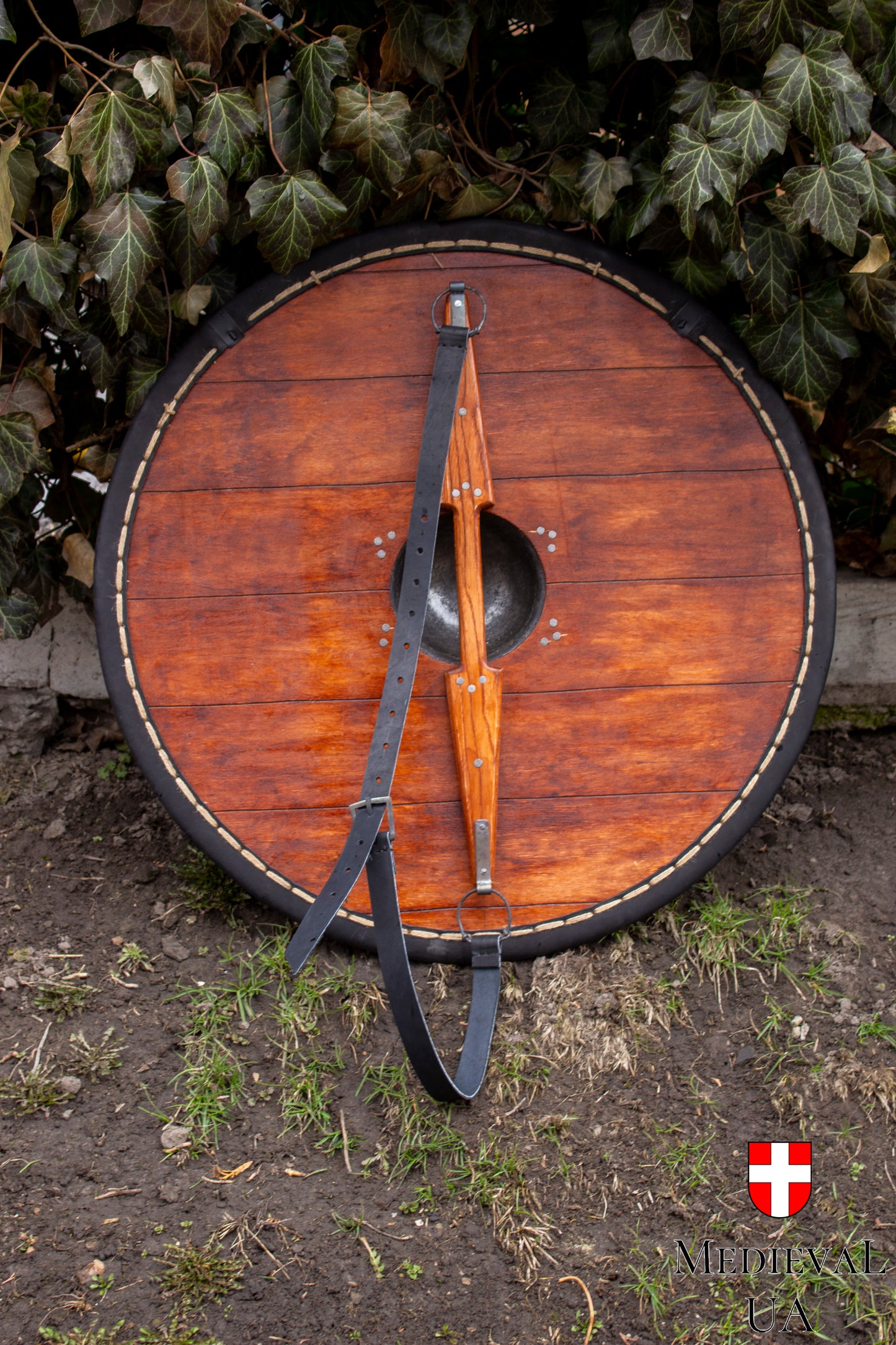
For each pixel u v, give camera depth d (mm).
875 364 2225
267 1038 2018
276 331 1995
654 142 2053
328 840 2098
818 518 2072
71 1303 1590
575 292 2010
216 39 1839
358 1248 1685
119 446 2355
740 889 2352
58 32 2002
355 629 2055
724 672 2098
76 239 1924
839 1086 1905
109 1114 1872
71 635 2689
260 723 2072
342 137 1896
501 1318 1597
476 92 2229
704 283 2039
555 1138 1848
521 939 2111
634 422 2041
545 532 2055
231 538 2029
